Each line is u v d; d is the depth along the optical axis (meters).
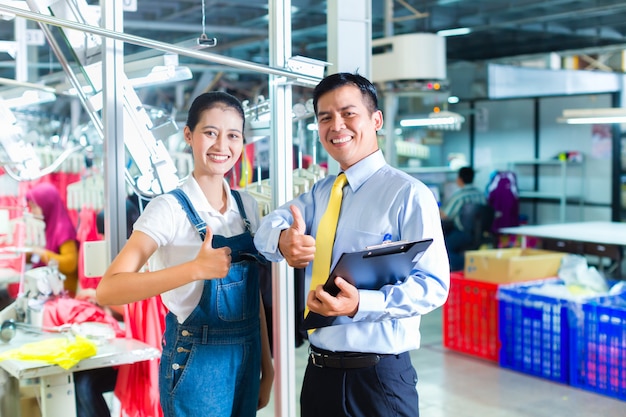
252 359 2.32
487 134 10.60
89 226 4.94
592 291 5.25
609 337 4.69
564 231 6.50
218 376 2.22
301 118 3.17
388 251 1.84
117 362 2.85
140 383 3.12
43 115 7.14
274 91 2.88
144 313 3.15
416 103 10.49
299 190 3.27
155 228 2.13
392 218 2.08
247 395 2.33
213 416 2.22
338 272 1.83
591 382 4.82
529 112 10.03
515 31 8.66
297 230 2.01
